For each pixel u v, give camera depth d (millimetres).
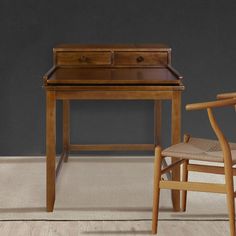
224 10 5609
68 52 5102
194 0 5590
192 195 4496
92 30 5586
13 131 5684
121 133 5711
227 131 5727
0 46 5574
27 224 3842
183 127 5711
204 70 5652
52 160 4039
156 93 3994
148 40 5613
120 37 5605
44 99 5656
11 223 3855
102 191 4594
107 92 3994
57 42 5590
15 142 5699
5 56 5586
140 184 4801
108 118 5691
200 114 5707
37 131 5695
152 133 5719
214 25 5617
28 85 5633
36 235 3650
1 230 3732
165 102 5684
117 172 5176
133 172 5180
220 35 5629
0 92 5629
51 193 4059
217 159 3521
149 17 5590
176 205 4098
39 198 4387
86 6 5566
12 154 5707
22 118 5676
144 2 5578
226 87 5680
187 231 3723
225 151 3484
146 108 5688
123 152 5781
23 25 5562
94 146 5574
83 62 5105
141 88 3984
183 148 3732
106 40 5605
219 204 4277
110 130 5707
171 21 5605
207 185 3572
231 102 3445
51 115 4004
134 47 5168
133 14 5586
